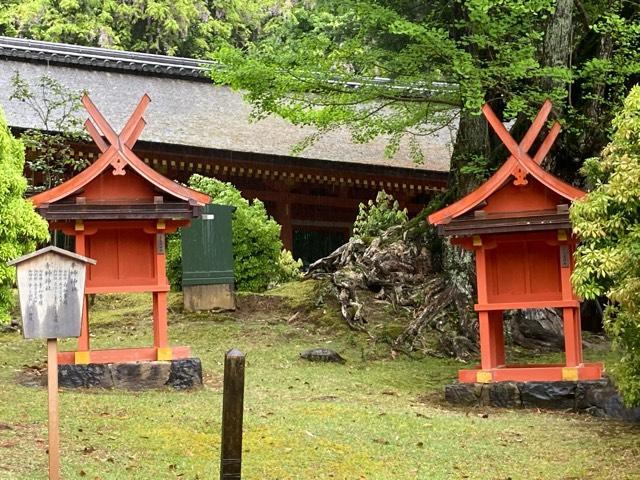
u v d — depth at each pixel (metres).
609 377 12.67
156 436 10.31
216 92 32.53
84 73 30.95
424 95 19.39
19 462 8.91
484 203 13.16
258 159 27.39
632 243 9.60
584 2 19.58
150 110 29.81
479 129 18.98
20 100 25.50
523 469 9.84
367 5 16.91
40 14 41.12
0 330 17.78
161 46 43.84
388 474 9.55
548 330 17.62
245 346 16.81
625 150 9.93
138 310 19.61
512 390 12.98
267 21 47.81
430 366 16.17
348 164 28.31
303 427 11.14
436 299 17.78
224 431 7.46
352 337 17.45
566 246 13.17
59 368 12.88
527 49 15.64
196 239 19.23
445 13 20.78
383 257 19.55
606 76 17.50
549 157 18.22
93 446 9.73
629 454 10.16
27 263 8.26
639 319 9.16
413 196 30.56
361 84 18.36
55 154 23.62
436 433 11.23
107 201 13.25
